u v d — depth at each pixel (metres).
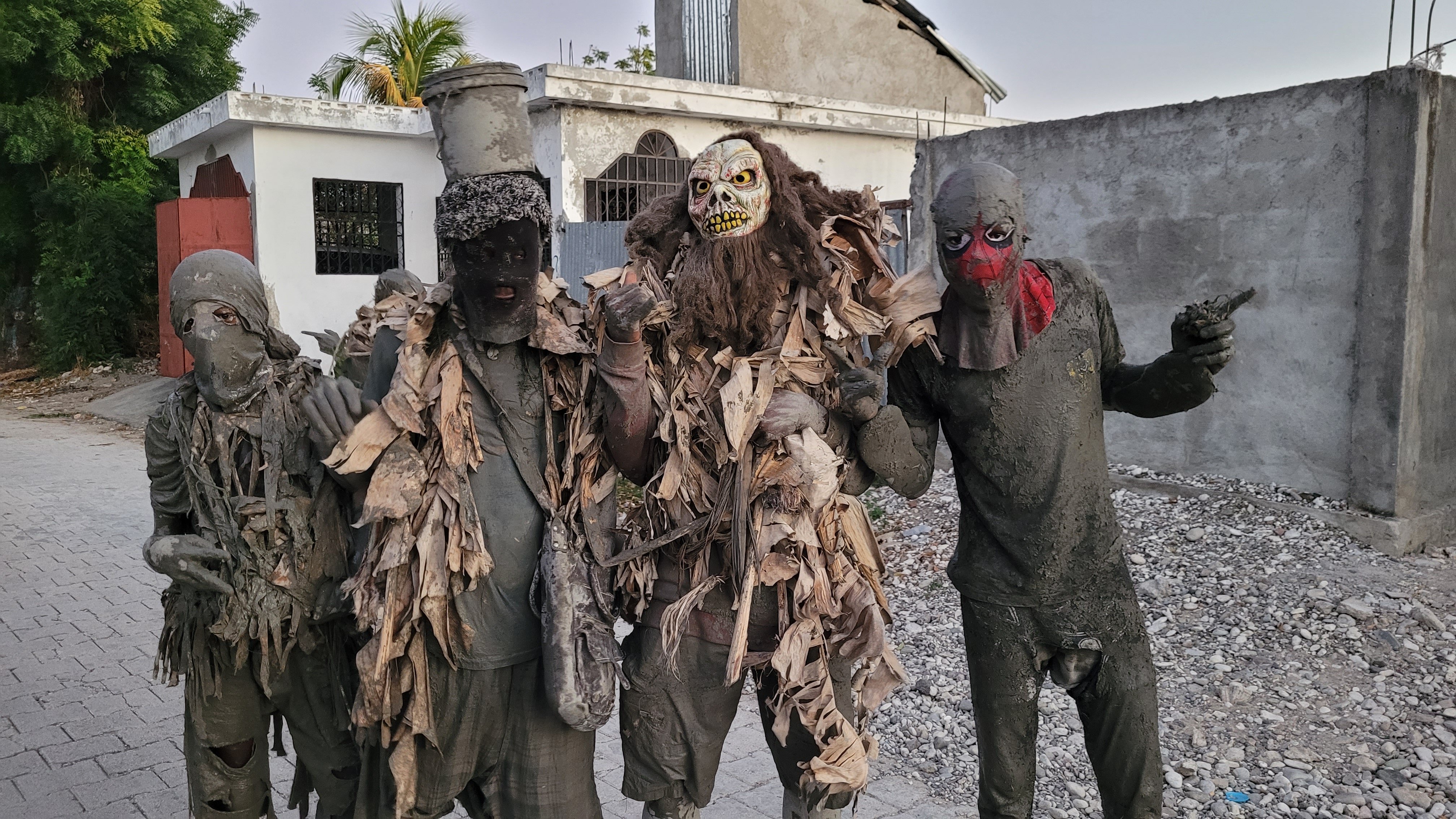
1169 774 3.73
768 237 2.46
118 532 7.92
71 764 4.11
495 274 2.23
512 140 2.29
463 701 2.41
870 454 2.45
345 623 2.72
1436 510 5.92
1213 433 6.63
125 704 4.71
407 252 14.36
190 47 20.11
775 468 2.46
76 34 17.70
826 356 2.54
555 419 2.48
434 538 2.35
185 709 3.01
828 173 13.55
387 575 2.36
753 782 3.91
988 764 2.72
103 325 18.77
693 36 14.39
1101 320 2.59
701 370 2.52
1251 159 6.27
